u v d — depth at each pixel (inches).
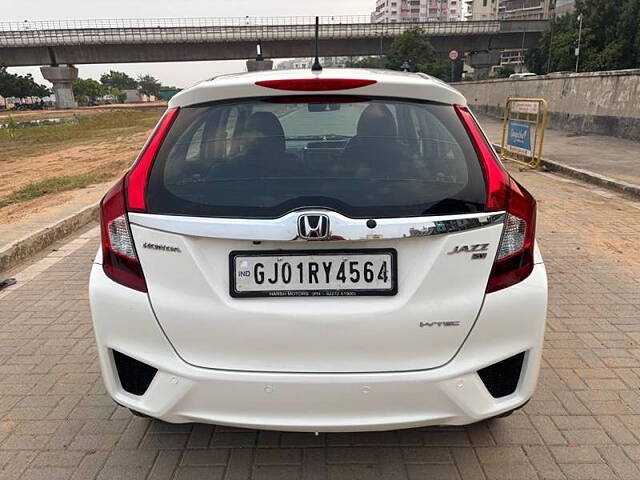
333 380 83.4
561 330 159.5
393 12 6235.2
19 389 131.4
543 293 90.4
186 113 97.4
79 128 1298.0
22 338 158.7
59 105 2935.5
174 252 84.5
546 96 784.9
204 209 85.0
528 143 480.4
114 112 2276.1
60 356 147.6
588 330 159.2
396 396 84.3
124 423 117.3
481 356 86.7
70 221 281.0
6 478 101.2
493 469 102.3
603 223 277.3
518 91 939.3
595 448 107.9
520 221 88.5
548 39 2532.0
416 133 94.2
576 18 2395.4
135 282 87.5
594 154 495.5
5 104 4042.8
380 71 109.2
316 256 83.3
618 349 147.8
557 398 124.7
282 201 84.7
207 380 85.0
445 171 89.1
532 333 90.0
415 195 85.3
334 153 92.3
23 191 406.0
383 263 83.4
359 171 88.8
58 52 2662.4
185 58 2600.9
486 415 89.3
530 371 91.7
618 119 612.1
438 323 84.0
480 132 97.1
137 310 87.0
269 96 95.3
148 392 89.5
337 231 81.1
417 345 84.4
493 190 87.6
